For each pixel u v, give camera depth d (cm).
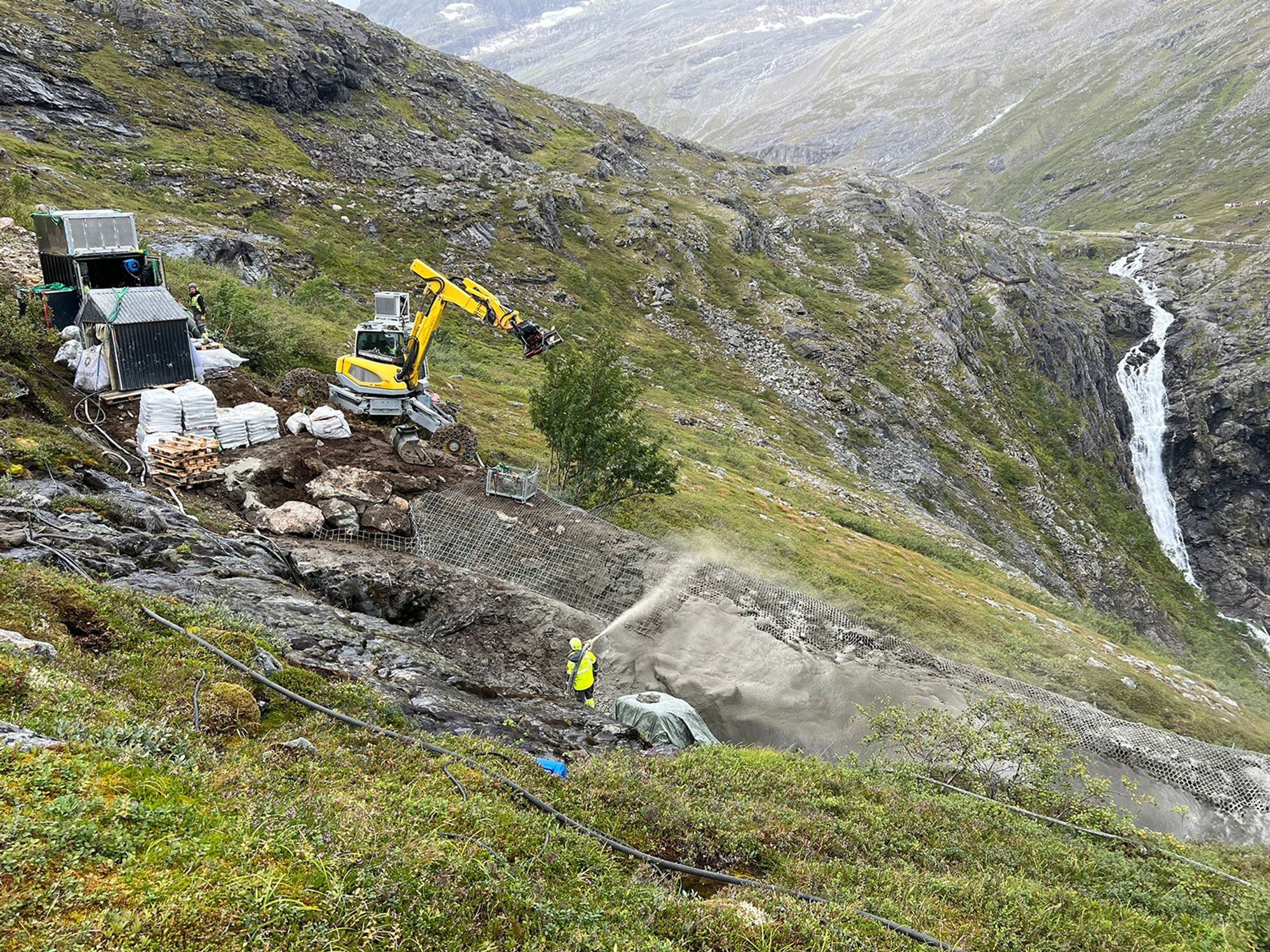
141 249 1830
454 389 3516
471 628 1422
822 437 6594
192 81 7188
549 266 7400
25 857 382
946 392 9050
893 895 716
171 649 778
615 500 2428
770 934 556
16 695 555
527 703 1130
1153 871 968
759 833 772
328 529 1582
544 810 700
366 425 2048
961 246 13762
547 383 2361
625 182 10950
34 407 1484
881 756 1216
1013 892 757
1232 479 12088
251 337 2378
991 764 1231
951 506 6975
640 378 5956
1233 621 9506
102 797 451
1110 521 9669
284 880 427
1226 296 14850
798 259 11294
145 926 363
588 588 1722
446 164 8425
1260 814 1548
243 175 6275
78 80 6166
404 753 727
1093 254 18088
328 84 8394
